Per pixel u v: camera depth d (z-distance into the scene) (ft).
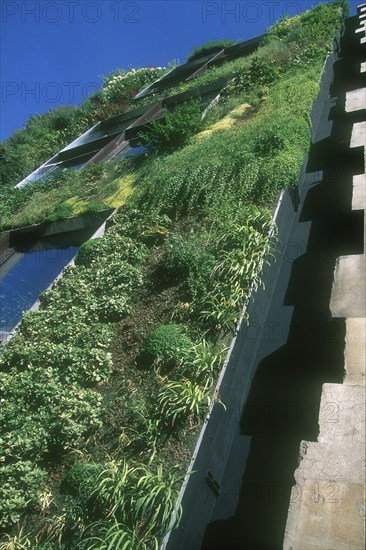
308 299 22.58
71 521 17.53
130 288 27.76
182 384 19.31
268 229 24.68
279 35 61.62
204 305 22.81
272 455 17.47
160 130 43.78
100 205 40.06
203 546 15.93
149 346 22.20
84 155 63.77
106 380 22.84
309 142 31.99
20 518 18.72
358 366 13.25
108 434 20.27
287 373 19.93
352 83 40.98
